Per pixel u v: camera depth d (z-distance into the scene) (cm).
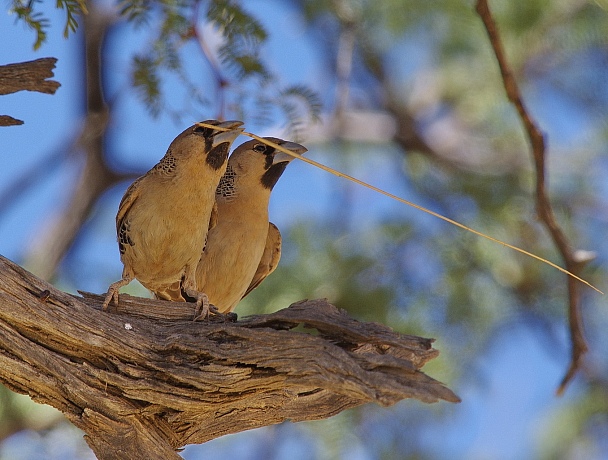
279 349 649
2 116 701
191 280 855
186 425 707
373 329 655
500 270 1370
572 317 952
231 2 828
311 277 1324
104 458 683
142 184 835
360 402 715
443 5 1375
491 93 1485
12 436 1188
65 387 665
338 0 1366
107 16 1477
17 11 708
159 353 676
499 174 1480
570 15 1309
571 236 1398
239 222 982
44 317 662
